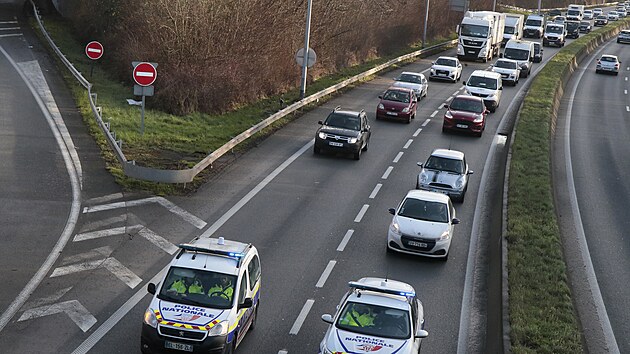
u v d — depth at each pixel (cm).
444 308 2208
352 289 1883
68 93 4491
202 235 2642
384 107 4928
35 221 2627
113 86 4881
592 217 3309
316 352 1872
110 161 3353
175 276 1828
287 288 2262
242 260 1895
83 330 1895
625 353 2016
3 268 2236
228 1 4959
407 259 2595
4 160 3225
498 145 4503
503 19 9388
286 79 5706
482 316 2172
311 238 2711
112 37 5616
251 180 3353
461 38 8488
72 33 6519
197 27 4700
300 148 4016
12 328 1877
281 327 2000
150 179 3073
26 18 6869
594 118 5984
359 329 1739
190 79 4488
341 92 5897
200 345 1694
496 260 2517
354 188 3378
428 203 2711
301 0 5884
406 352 1683
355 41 7444
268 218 2880
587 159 4500
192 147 3722
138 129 3909
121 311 2023
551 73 7512
